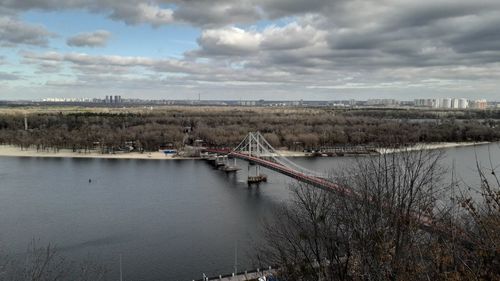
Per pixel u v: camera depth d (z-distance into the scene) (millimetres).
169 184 102750
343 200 18172
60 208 76312
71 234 61500
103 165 133125
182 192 92688
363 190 18000
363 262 14695
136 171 122625
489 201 11680
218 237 60094
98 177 110562
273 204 79250
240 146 170375
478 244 10297
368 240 15125
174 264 50875
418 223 14945
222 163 137750
